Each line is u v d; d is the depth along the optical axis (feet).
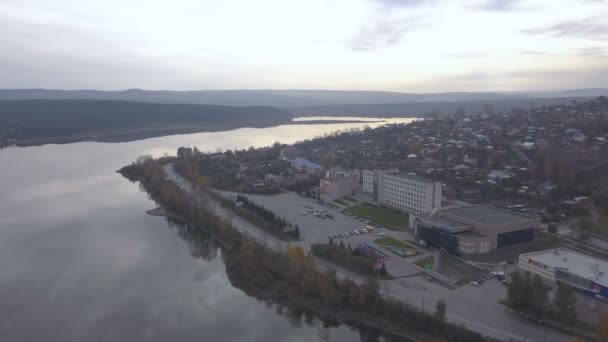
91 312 541.34
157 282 626.64
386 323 504.02
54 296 580.30
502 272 608.19
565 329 465.88
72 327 507.71
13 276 638.53
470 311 510.99
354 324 516.73
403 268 641.81
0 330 500.74
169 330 504.84
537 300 485.15
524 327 474.49
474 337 451.12
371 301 529.04
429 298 545.85
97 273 652.89
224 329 509.76
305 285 564.30
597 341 440.45
